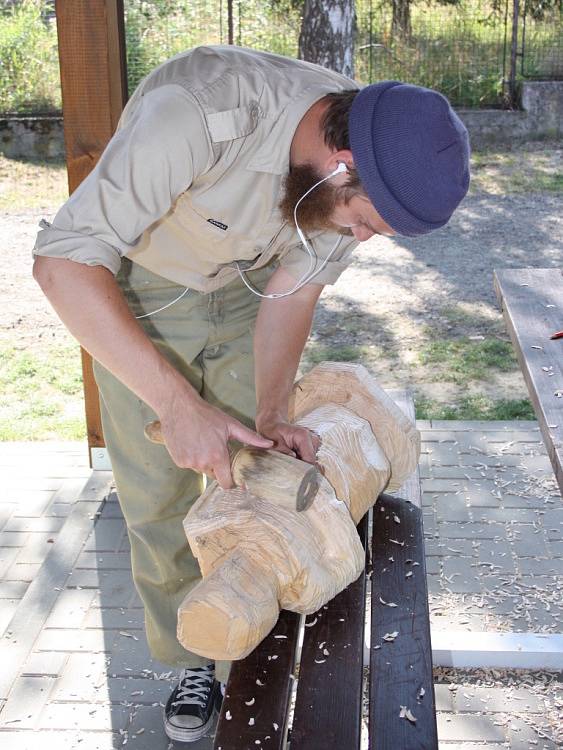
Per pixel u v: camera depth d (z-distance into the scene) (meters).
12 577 3.39
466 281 6.81
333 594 1.79
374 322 6.05
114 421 2.33
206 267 2.18
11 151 10.14
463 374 5.19
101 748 2.55
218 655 1.61
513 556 3.39
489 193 9.00
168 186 1.77
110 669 2.85
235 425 1.79
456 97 10.86
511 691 2.74
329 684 1.66
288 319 2.23
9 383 5.18
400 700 1.64
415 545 2.12
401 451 2.23
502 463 4.04
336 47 8.18
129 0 9.50
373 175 1.66
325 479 1.86
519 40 11.01
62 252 1.75
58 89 10.38
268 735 1.54
